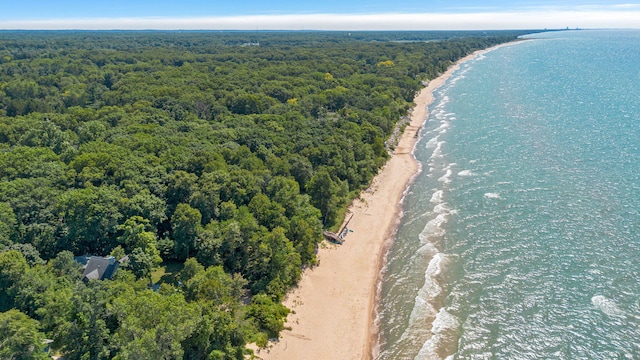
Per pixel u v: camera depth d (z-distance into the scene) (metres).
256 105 155.62
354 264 81.12
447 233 87.12
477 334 61.88
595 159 114.69
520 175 109.00
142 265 68.50
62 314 54.50
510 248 79.62
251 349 59.34
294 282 74.56
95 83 195.50
